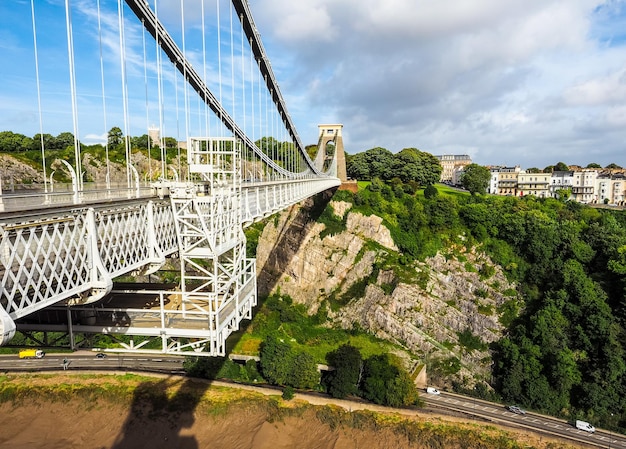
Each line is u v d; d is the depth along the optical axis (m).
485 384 47.97
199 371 45.62
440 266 59.69
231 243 23.91
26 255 12.59
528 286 56.22
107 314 22.23
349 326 57.53
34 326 20.78
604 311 46.97
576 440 38.03
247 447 38.25
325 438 39.22
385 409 41.25
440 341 52.97
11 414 42.00
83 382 44.97
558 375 44.31
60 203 15.08
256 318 56.66
